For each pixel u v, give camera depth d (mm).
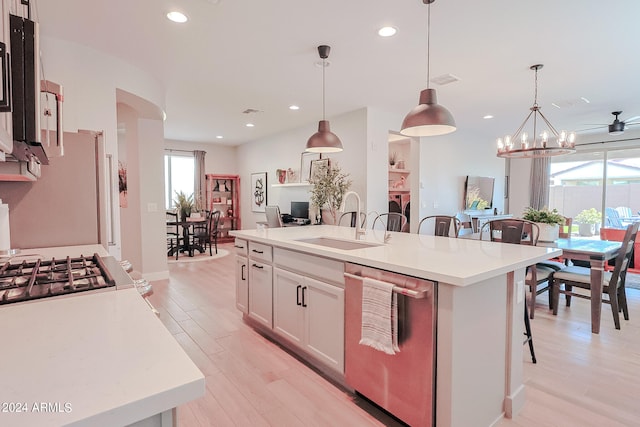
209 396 2156
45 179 2213
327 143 3494
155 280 5023
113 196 3396
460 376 1644
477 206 7488
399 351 1798
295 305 2604
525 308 2559
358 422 1911
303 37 3055
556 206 8328
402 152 8352
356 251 2213
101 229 2375
